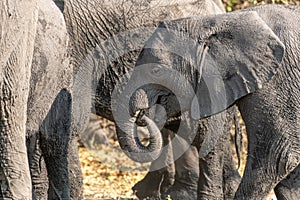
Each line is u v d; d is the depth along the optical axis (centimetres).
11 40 1010
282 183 1387
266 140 1349
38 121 1224
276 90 1347
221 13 1497
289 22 1363
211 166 1448
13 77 1021
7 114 1029
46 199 1270
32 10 1034
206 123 1427
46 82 1224
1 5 996
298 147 1346
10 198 1038
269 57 1341
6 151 1035
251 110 1356
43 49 1211
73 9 1427
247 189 1353
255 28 1353
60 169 1252
